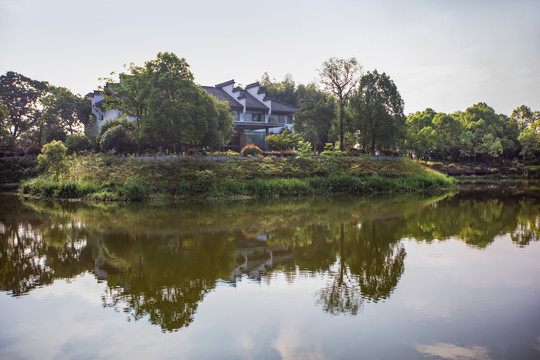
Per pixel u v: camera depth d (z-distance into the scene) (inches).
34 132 2187.5
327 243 532.7
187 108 1144.2
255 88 2208.4
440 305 309.4
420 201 1031.6
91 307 314.3
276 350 241.4
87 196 1033.5
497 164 2696.9
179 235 585.6
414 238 560.4
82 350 244.4
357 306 309.0
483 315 289.6
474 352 237.3
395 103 1619.1
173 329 272.7
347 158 1505.9
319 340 254.2
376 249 495.8
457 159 2714.1
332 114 1900.8
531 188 1497.3
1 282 376.5
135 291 349.4
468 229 626.8
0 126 1701.5
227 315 295.1
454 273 391.9
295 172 1279.5
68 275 397.4
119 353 240.4
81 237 573.3
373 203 987.3
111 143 1285.7
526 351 238.2
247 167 1239.5
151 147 1419.8
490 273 390.0
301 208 887.7
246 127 1688.0
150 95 1157.1
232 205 938.1
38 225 668.1
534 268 405.1
